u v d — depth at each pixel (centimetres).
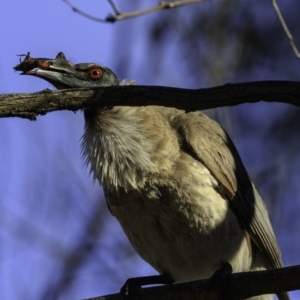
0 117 922
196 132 1155
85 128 1173
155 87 921
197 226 1127
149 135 1128
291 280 957
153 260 1187
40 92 920
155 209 1128
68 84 1139
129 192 1130
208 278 1094
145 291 1039
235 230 1156
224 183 1152
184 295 1023
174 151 1129
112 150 1134
